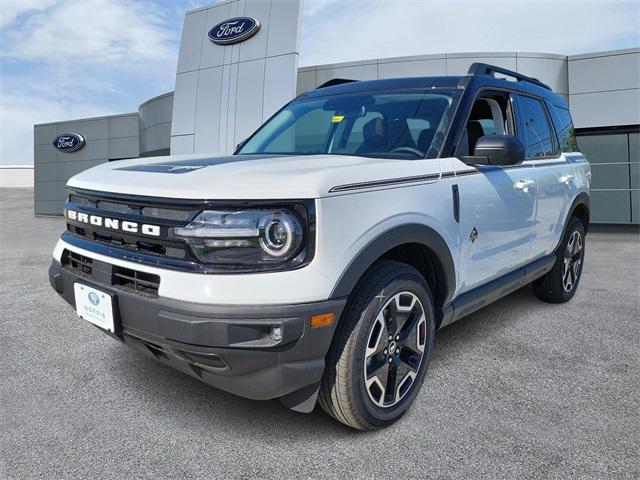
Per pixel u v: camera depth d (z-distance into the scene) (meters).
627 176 12.35
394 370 2.51
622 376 3.14
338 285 2.08
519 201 3.50
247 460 2.26
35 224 15.66
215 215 1.98
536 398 2.84
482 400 2.82
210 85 13.60
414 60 12.30
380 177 2.33
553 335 3.91
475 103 3.34
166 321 2.00
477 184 3.00
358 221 2.18
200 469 2.20
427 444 2.38
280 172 2.15
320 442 2.41
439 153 2.83
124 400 2.83
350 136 3.21
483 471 2.18
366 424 2.40
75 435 2.47
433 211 2.61
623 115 11.80
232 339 1.93
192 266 2.01
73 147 20.75
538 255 4.08
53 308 4.79
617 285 5.72
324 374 2.29
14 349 3.64
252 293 1.94
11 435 2.47
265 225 1.97
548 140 4.25
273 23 12.41
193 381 3.08
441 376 3.14
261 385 2.06
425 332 2.67
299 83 13.29
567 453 2.30
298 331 1.98
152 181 2.22
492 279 3.39
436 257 2.69
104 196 2.36
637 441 2.40
